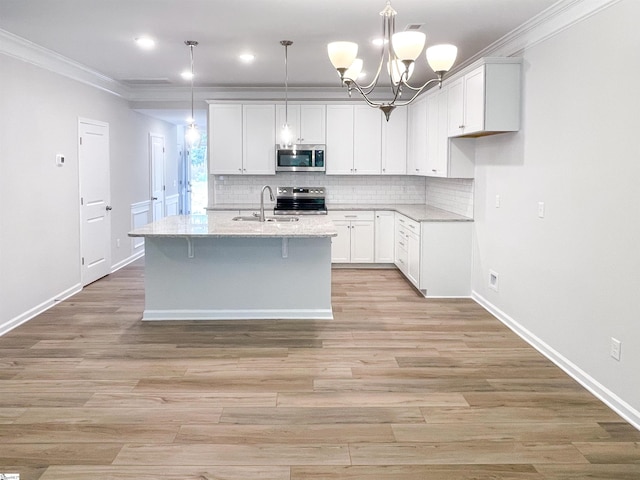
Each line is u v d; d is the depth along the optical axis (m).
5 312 4.86
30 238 5.30
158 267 5.18
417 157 7.31
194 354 4.26
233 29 4.73
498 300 5.28
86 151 6.63
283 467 2.66
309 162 7.83
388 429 3.04
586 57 3.63
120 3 4.02
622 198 3.24
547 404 3.38
